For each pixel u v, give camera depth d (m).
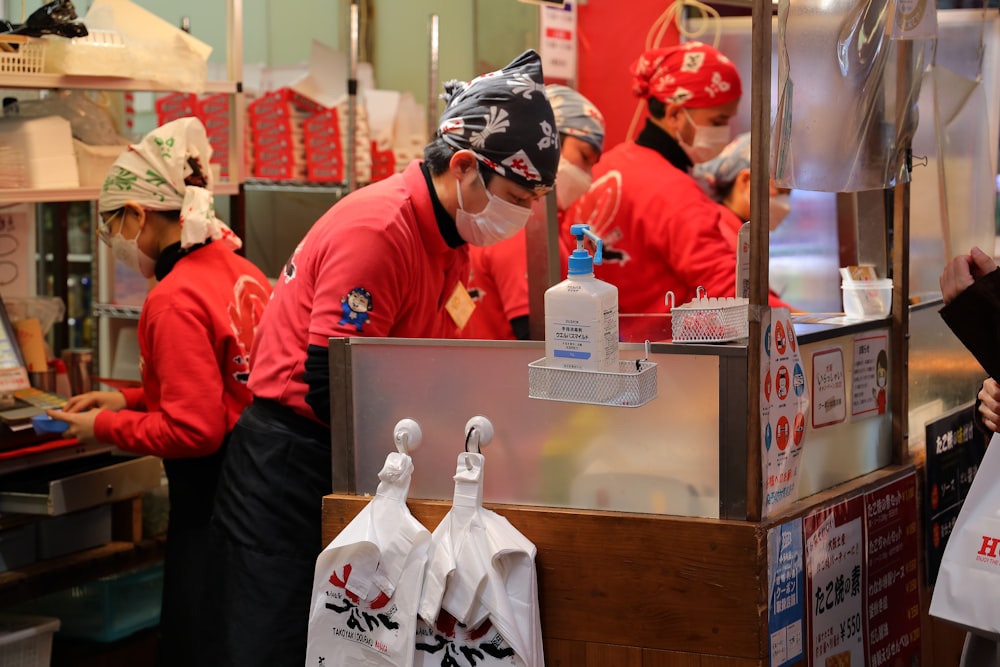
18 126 2.84
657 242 3.32
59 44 2.84
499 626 1.70
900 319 2.12
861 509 1.96
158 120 3.74
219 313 2.68
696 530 1.69
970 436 2.48
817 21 1.85
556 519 1.76
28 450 2.77
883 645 2.05
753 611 1.67
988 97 3.17
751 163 1.64
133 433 2.65
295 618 2.28
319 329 2.11
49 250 3.77
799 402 1.80
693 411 1.71
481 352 1.82
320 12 4.89
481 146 2.13
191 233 2.71
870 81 1.90
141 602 3.18
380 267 2.13
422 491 1.88
